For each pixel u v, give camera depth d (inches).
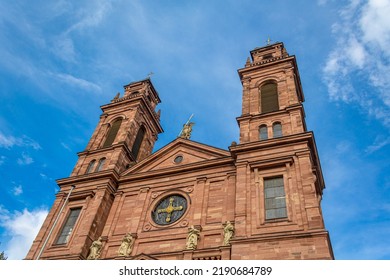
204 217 1149.7
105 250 1200.8
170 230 1164.5
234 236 975.6
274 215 1008.2
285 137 1172.5
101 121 1854.1
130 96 1931.6
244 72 1668.3
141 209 1286.9
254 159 1168.2
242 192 1077.1
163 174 1384.1
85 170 1565.0
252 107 1453.0
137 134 1809.8
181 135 1600.6
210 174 1293.1
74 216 1362.0
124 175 1455.5
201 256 1008.9
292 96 1406.3
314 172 1146.7
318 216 925.8
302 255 850.8
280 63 1616.6
